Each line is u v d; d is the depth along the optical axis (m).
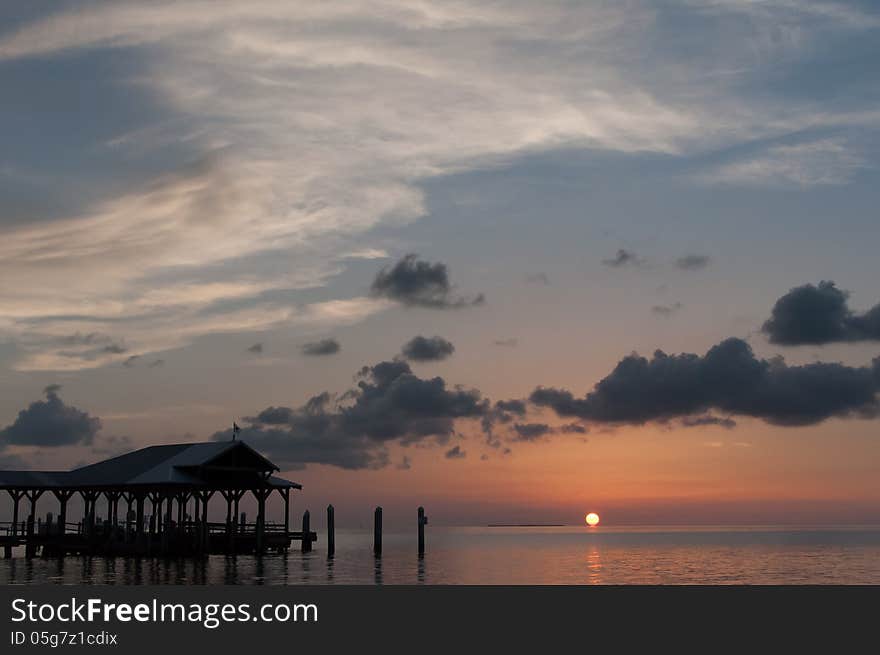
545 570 93.00
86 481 89.00
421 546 103.38
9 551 89.88
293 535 95.69
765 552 140.25
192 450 88.50
